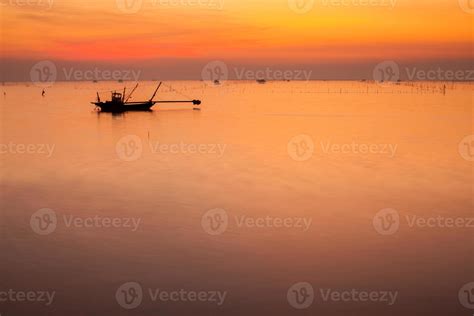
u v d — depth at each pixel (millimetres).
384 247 12727
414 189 18562
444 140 31641
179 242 13141
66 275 11180
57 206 16531
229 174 21422
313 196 17641
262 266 11617
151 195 17875
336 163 23859
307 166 23109
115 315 9516
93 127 41062
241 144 30578
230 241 13188
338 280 10914
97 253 12398
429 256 12125
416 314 9562
